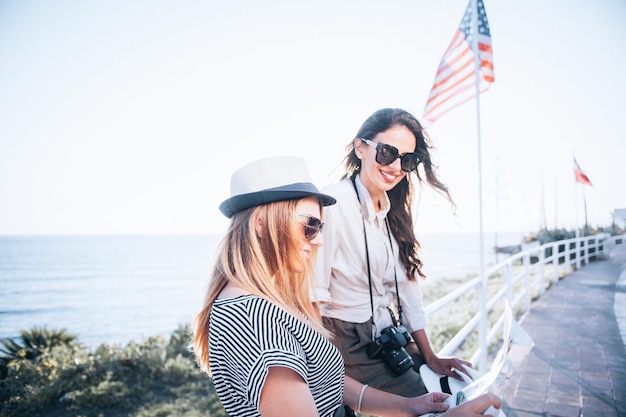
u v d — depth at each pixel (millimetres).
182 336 10023
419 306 2102
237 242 1183
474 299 13984
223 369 1051
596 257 12930
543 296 8242
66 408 7266
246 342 1008
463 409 1043
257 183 1216
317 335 1170
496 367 1240
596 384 3662
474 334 8336
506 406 3268
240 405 1049
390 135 1864
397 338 1830
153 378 8531
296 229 1211
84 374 8211
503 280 17891
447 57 5223
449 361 1940
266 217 1199
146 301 45250
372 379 1812
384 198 2014
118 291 53688
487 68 4930
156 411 7082
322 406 1188
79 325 32656
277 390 951
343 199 1852
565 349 4727
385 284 2021
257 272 1137
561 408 3213
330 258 1754
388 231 2023
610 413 3109
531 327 5836
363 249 1848
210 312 1154
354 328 1828
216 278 1212
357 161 2064
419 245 2115
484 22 5031
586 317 6320
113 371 8477
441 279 29984
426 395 1524
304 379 996
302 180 1262
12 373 7953
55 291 55000
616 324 5824
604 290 8531
